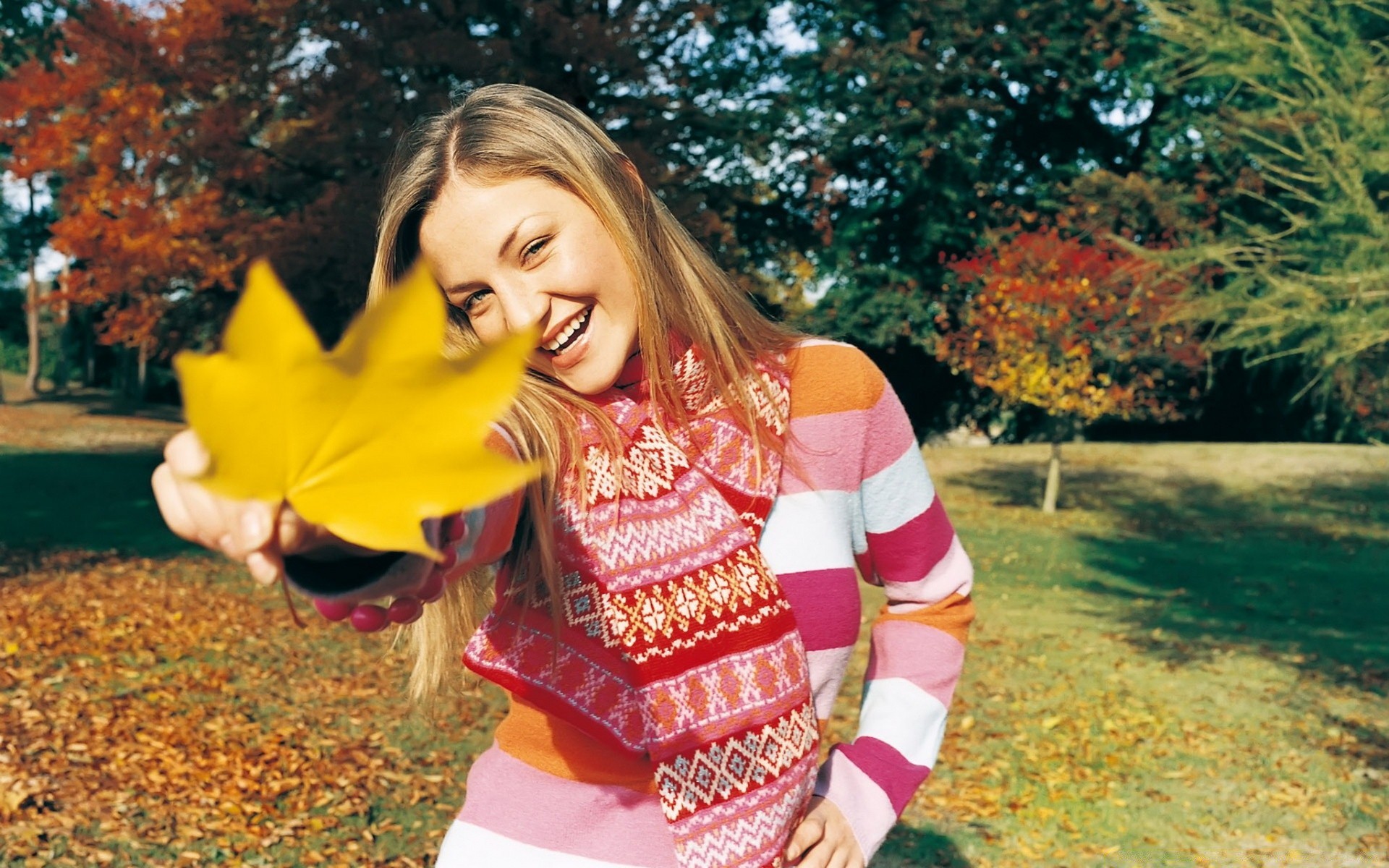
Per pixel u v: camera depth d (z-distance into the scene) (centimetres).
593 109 1458
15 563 1222
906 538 158
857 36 2580
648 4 1472
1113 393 1798
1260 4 657
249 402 41
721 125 1697
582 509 131
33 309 3762
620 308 132
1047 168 2700
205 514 51
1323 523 1797
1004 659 922
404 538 41
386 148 1379
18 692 697
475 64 1334
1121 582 1343
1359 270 629
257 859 489
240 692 738
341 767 602
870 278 2697
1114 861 519
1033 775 633
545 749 139
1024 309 1752
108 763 580
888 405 154
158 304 1794
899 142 2509
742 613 132
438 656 163
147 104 1510
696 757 130
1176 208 2283
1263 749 685
